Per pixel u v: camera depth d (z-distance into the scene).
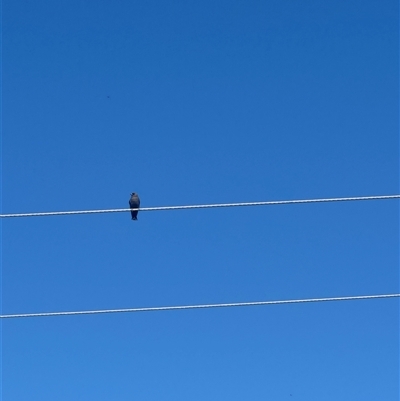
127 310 18.81
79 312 18.88
